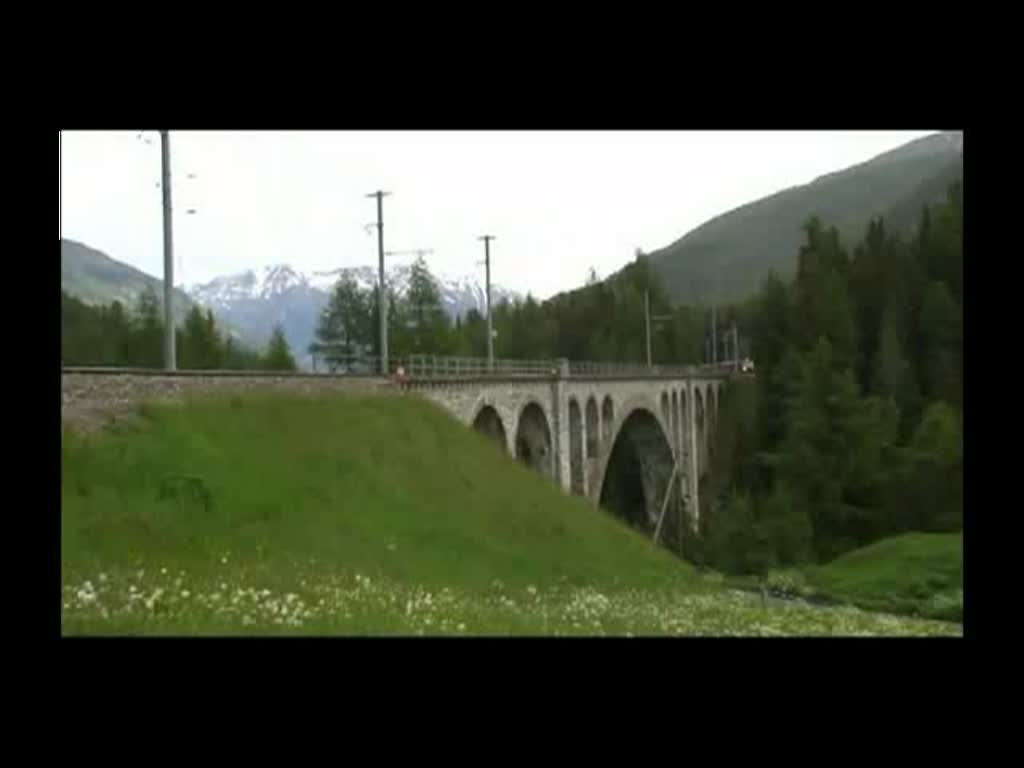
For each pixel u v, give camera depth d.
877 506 58.91
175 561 16.14
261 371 27.19
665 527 77.50
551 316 128.50
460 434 34.66
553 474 51.31
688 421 85.00
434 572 21.36
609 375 63.00
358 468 25.84
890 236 82.94
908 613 30.00
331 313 79.38
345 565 19.42
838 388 65.38
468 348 91.38
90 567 14.27
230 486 20.39
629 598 22.36
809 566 45.72
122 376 21.22
